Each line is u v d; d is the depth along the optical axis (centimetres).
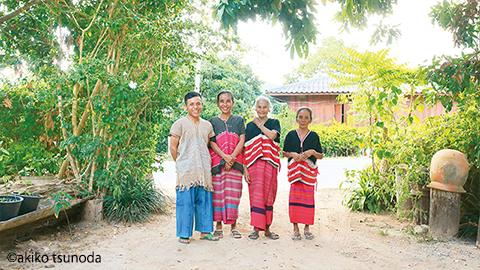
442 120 577
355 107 646
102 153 566
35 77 638
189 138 461
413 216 558
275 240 476
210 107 1548
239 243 461
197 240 471
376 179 638
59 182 584
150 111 589
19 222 419
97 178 568
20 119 661
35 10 597
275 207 670
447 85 425
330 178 1031
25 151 645
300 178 481
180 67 637
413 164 553
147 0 581
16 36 637
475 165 532
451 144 554
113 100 539
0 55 650
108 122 542
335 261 412
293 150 488
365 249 454
